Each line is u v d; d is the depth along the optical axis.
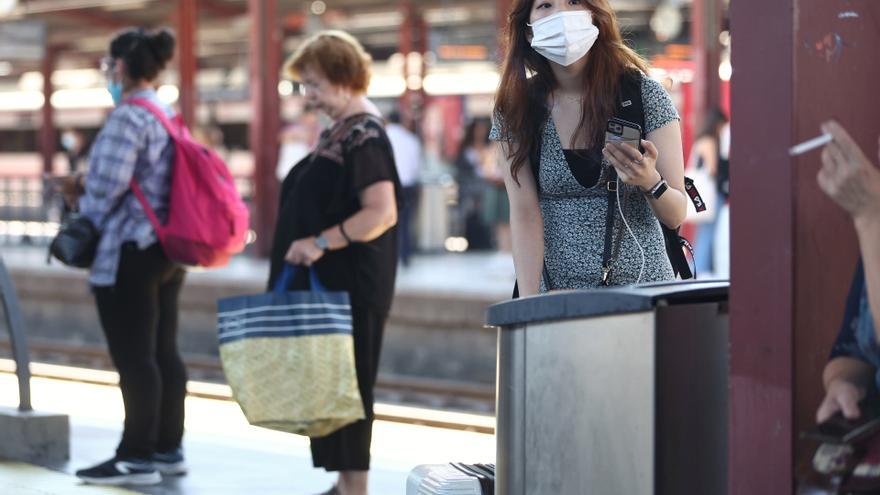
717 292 7.24
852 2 6.86
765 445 6.76
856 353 6.75
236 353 13.47
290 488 15.98
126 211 15.49
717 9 39.16
